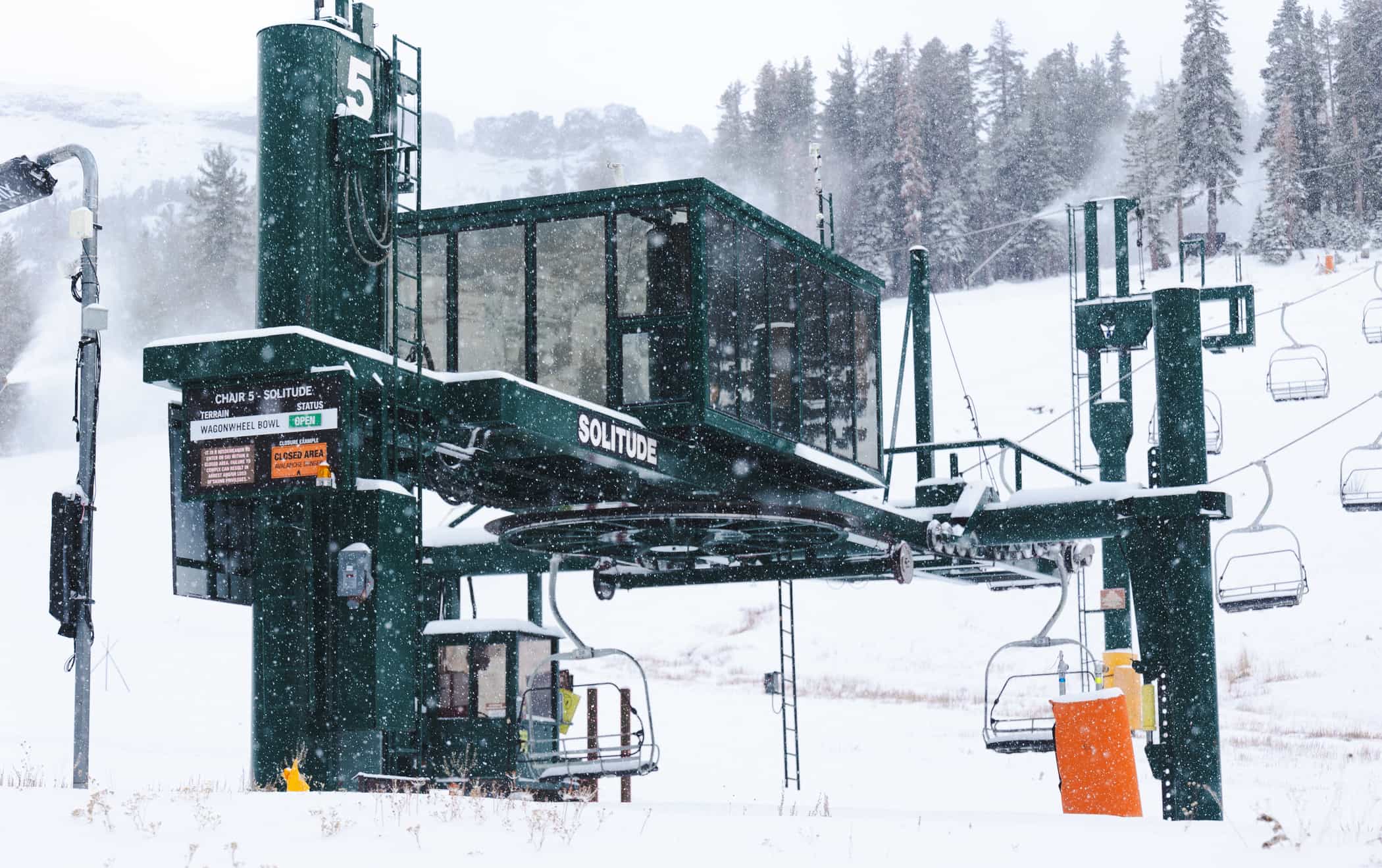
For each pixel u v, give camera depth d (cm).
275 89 4572
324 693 4225
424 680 5184
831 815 3775
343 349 4144
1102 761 4684
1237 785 6756
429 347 5147
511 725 5097
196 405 4191
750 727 9862
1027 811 5975
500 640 5169
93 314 3909
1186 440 5322
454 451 4459
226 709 10050
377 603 4116
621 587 6450
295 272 4484
